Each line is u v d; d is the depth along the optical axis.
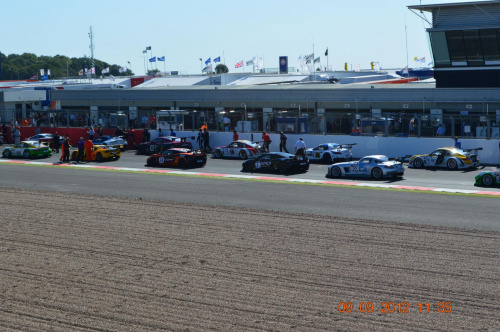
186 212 23.17
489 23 41.78
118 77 108.69
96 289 14.91
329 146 37.81
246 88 54.19
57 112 54.06
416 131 38.84
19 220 22.33
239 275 15.66
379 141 39.28
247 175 33.12
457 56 43.72
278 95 51.56
